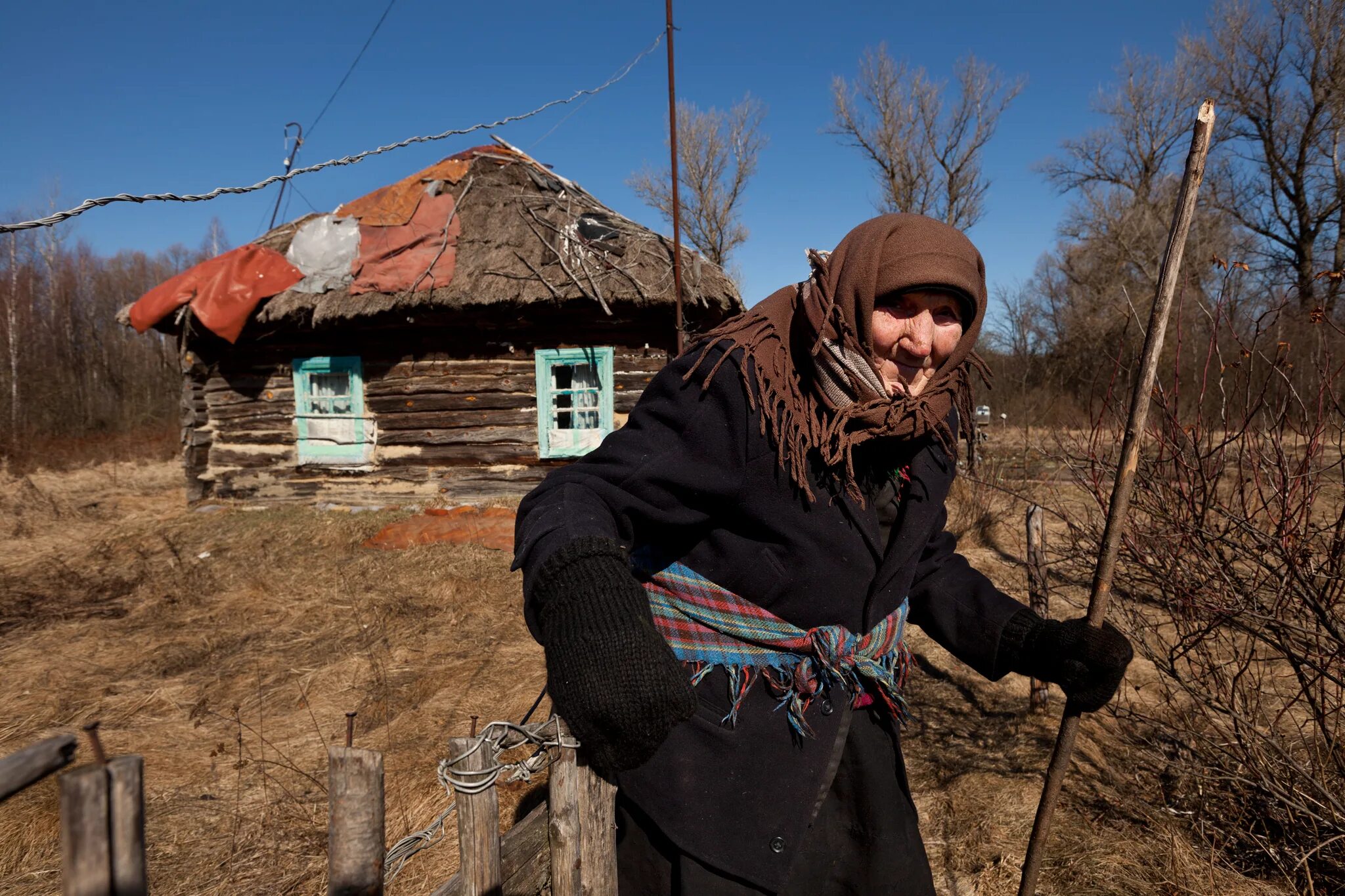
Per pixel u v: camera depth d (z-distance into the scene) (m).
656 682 0.93
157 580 6.62
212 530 8.00
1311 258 18.47
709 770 1.30
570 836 1.23
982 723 3.74
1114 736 3.51
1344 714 2.66
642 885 1.35
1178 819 2.84
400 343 8.71
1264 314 2.46
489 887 1.23
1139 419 1.40
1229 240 20.39
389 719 3.96
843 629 1.36
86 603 6.13
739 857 1.28
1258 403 2.45
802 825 1.31
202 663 4.88
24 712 4.10
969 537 7.21
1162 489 2.68
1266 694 2.99
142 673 4.72
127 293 34.28
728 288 8.48
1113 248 20.80
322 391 9.09
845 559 1.33
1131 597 2.97
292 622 5.60
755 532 1.30
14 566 7.27
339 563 6.94
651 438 1.25
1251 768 2.57
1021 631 1.47
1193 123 1.34
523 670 4.57
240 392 9.06
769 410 1.22
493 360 8.62
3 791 0.62
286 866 2.71
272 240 9.17
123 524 8.72
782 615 1.34
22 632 5.47
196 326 8.61
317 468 8.86
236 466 9.09
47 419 22.88
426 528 7.53
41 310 30.19
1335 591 2.52
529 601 1.04
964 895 2.53
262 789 3.26
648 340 8.55
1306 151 18.70
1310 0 17.84
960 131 24.53
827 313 1.24
